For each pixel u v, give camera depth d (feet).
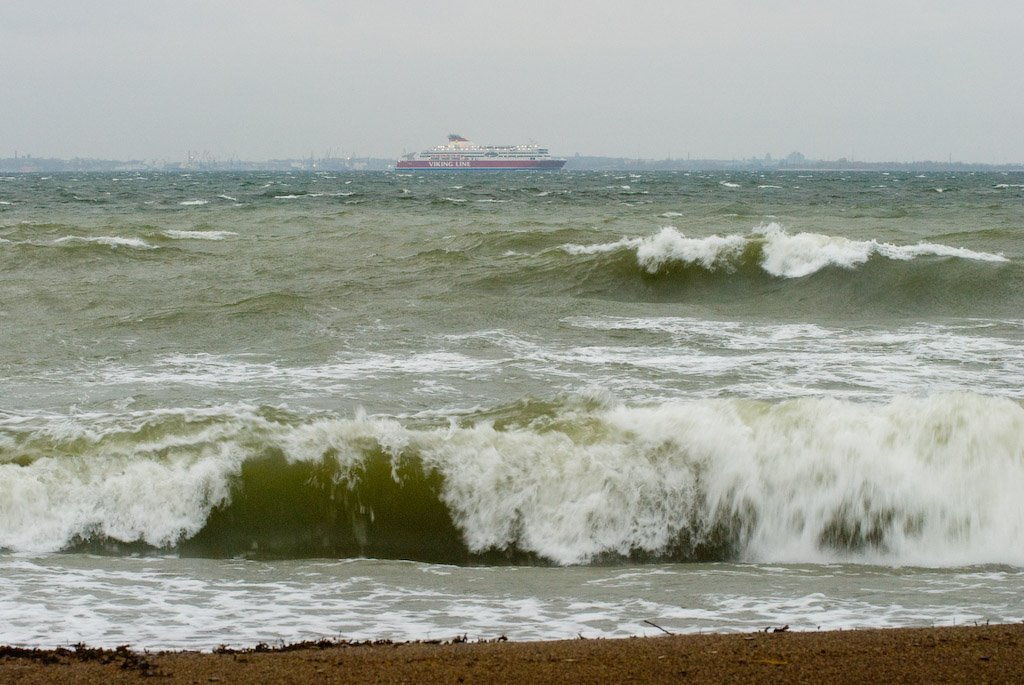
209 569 34.24
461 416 44.37
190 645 25.43
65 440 40.29
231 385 53.67
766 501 37.50
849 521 36.99
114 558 35.50
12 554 35.55
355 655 22.53
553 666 21.24
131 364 59.31
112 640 25.86
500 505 37.81
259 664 21.76
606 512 37.47
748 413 39.88
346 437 39.73
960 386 52.95
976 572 34.01
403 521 37.78
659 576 33.60
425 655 22.36
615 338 67.41
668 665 21.22
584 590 31.58
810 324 73.05
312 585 32.17
